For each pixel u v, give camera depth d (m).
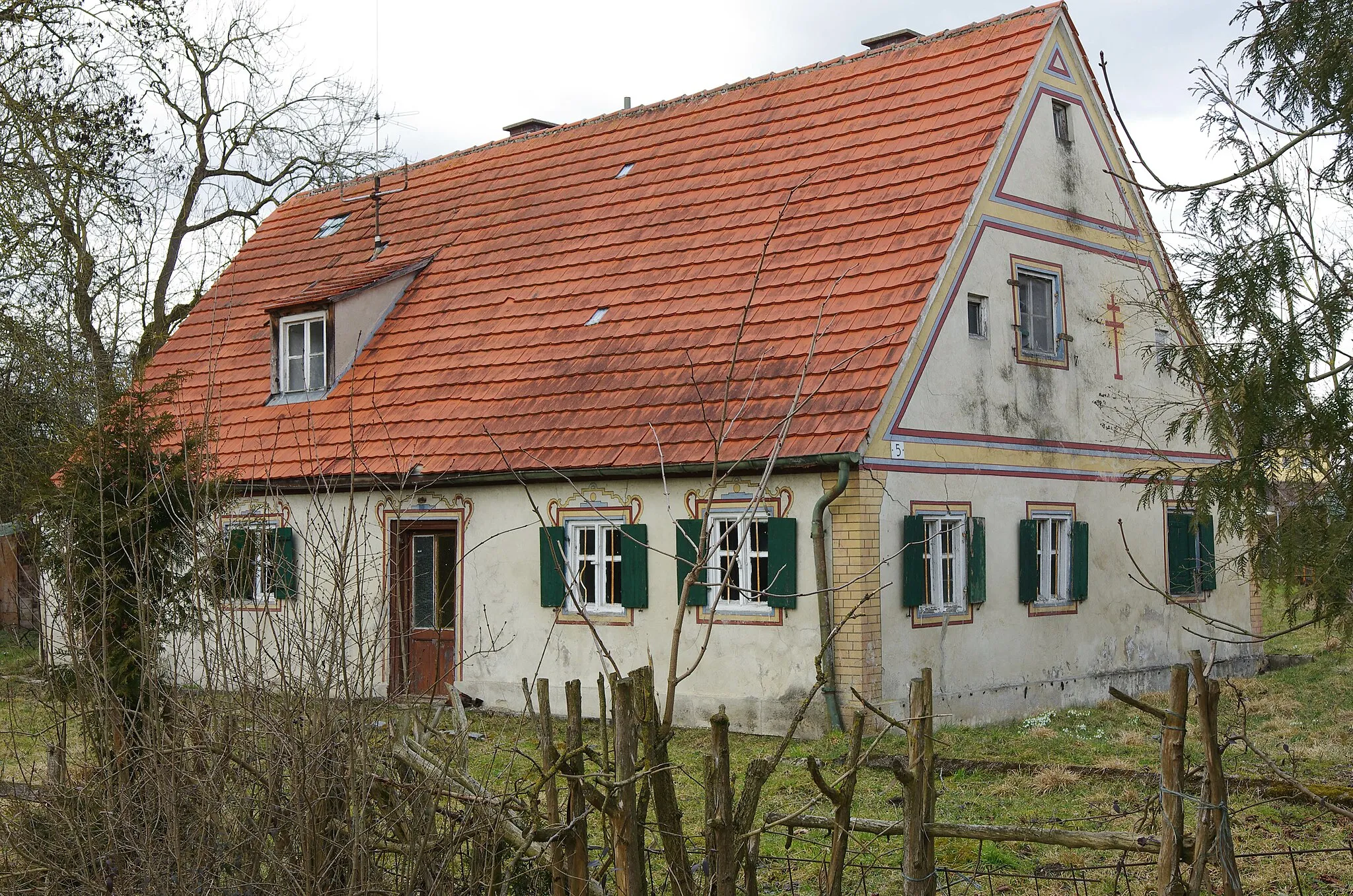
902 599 14.34
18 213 20.19
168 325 26.44
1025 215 16.89
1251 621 20.67
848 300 15.42
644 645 15.16
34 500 8.51
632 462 14.98
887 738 13.42
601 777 6.04
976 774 11.80
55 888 6.33
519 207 21.06
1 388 16.72
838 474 13.88
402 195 23.62
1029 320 17.12
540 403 16.64
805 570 14.15
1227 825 5.53
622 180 20.20
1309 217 10.87
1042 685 16.42
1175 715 5.48
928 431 14.91
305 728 5.88
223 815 5.96
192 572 7.79
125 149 23.88
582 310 17.88
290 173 29.02
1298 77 9.26
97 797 6.37
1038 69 17.36
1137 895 7.91
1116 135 18.86
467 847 6.34
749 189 18.27
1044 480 16.88
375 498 17.00
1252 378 9.19
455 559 16.80
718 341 15.98
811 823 6.22
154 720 6.30
